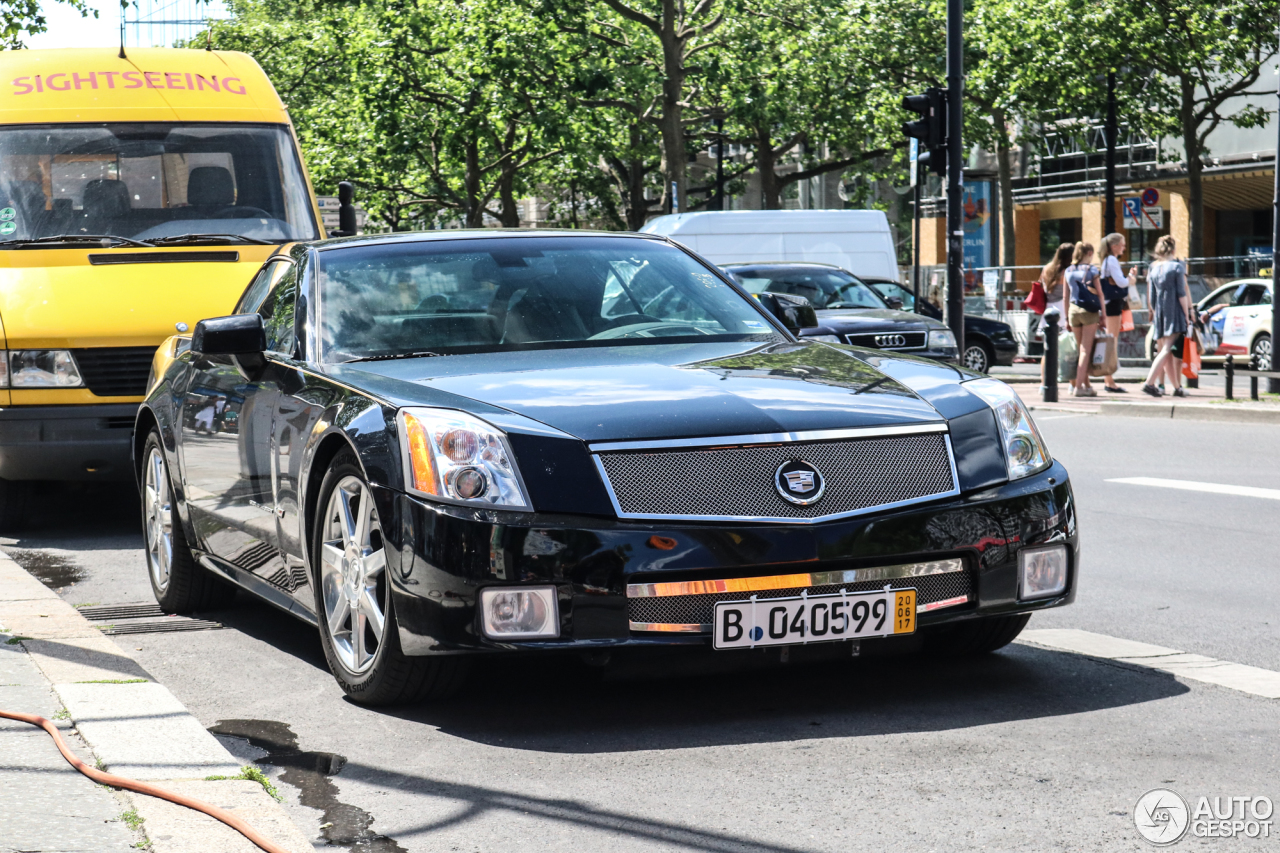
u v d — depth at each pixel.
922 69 35.62
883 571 4.52
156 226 10.12
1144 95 37.03
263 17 45.94
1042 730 4.44
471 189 37.97
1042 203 48.62
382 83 34.31
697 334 5.79
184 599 6.83
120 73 10.79
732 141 40.22
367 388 4.98
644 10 35.38
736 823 3.66
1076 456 12.97
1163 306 18.23
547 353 5.41
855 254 21.89
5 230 9.84
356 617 4.89
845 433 4.59
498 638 4.33
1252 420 15.47
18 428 9.12
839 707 4.76
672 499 4.41
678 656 4.54
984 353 25.61
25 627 6.01
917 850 3.43
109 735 4.28
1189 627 6.13
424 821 3.74
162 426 6.88
